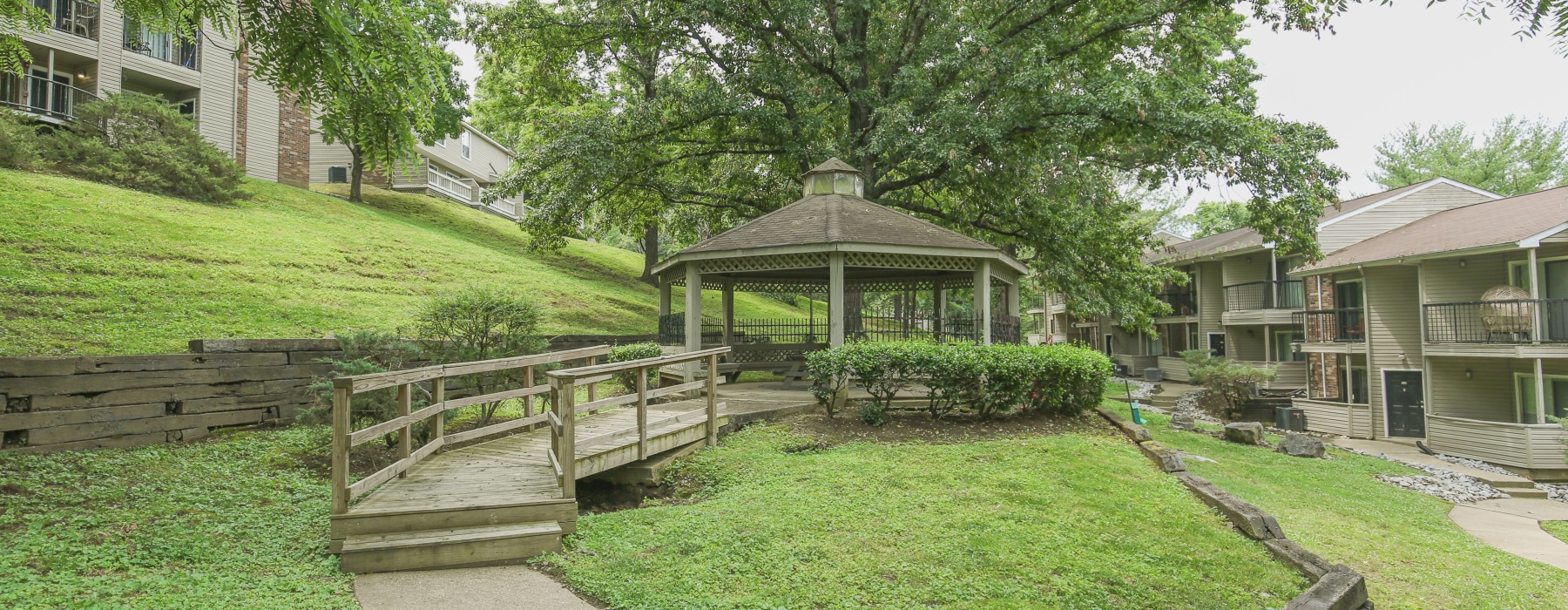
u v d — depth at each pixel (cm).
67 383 780
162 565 507
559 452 634
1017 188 1933
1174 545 621
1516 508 1229
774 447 889
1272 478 1108
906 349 1009
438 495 605
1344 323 2195
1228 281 2864
